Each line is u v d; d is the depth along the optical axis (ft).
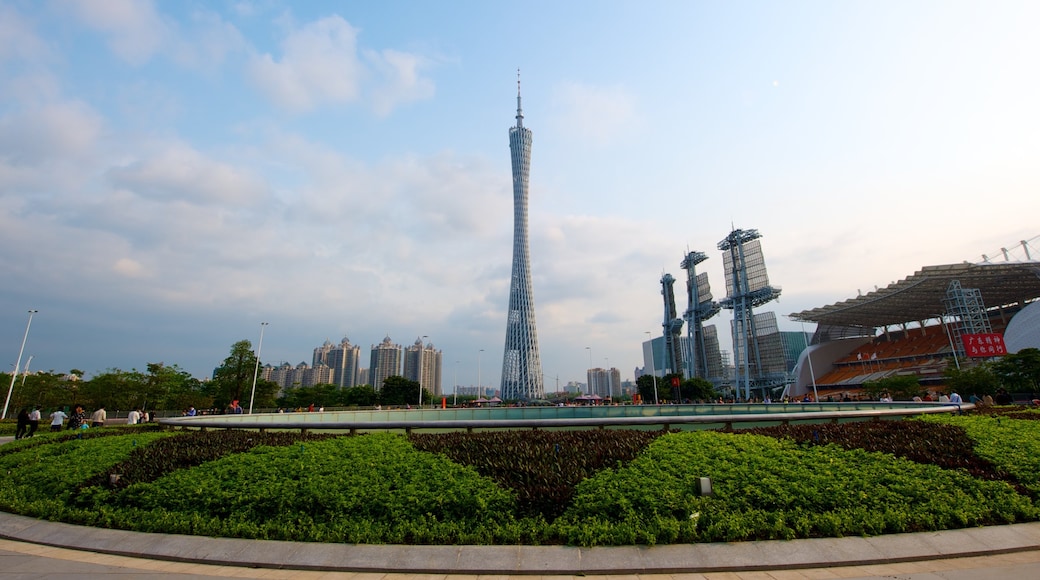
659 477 27.43
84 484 31.58
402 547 23.43
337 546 23.77
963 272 189.98
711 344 330.34
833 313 257.55
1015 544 22.86
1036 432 35.47
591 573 21.42
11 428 84.74
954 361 191.72
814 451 30.89
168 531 26.14
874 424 37.93
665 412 84.17
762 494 25.70
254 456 32.37
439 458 30.81
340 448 33.01
